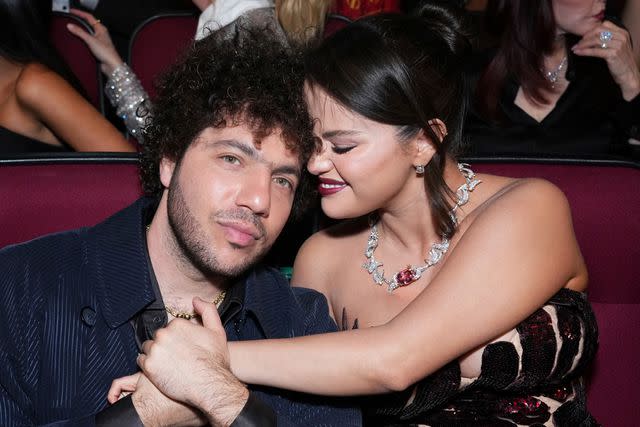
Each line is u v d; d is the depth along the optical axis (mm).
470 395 1696
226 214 1386
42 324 1453
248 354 1481
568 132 2561
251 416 1364
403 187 1625
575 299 1678
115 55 2750
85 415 1443
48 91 2262
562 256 1606
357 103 1469
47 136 2344
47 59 2328
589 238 1773
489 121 2566
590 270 1799
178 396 1363
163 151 1467
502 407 1691
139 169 1601
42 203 1693
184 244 1418
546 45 2484
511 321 1566
